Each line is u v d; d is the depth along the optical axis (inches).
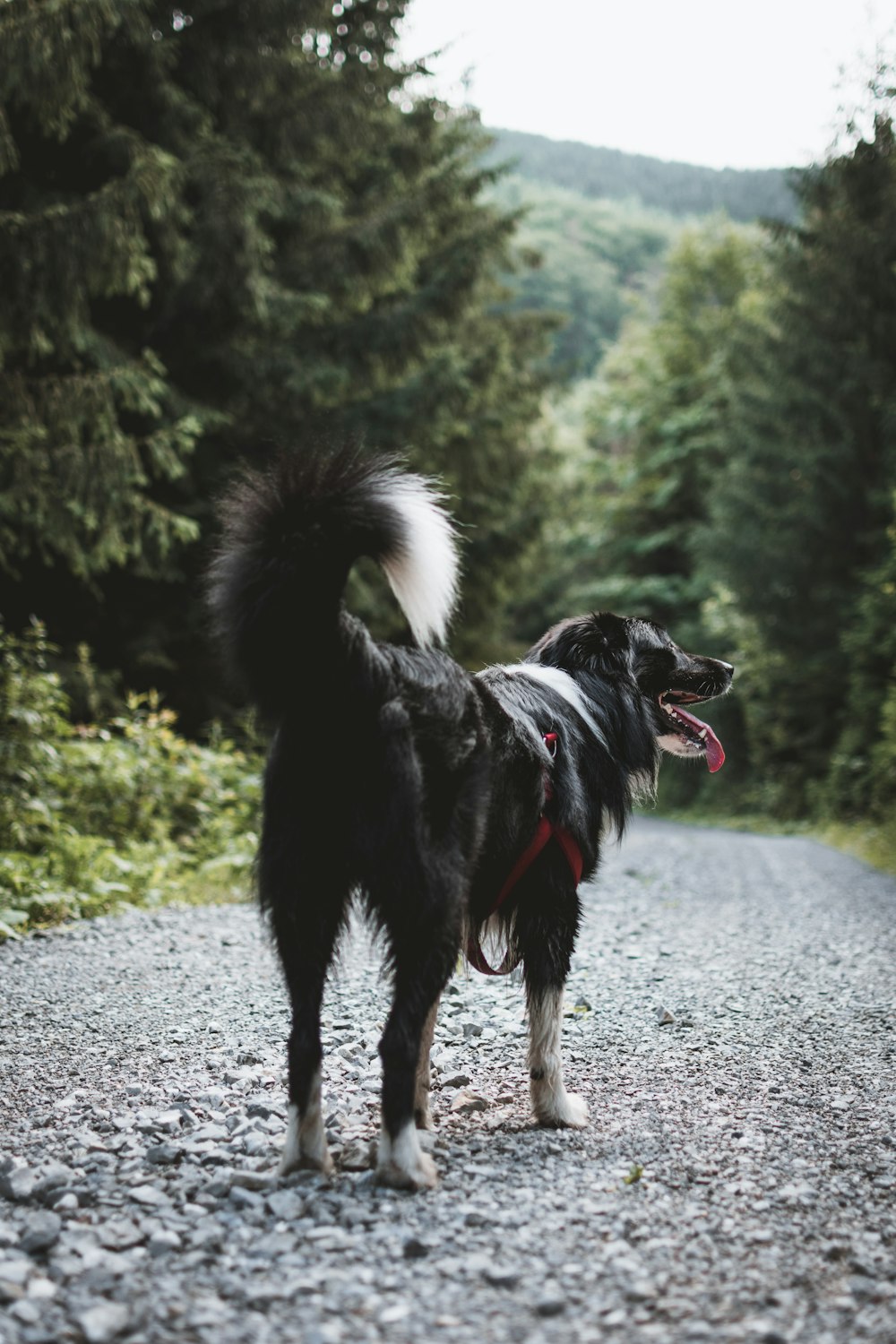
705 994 217.3
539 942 142.2
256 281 477.4
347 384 555.8
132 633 515.5
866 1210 113.1
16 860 286.2
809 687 893.2
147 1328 87.7
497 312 871.7
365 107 563.5
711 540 949.2
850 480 885.2
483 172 657.0
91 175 451.2
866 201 911.7
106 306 482.9
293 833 117.8
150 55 463.2
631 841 589.0
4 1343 83.5
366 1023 186.2
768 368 920.9
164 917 282.8
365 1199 112.0
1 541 395.2
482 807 125.1
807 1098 152.3
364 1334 86.8
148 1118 135.3
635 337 1793.8
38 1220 104.3
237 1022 185.8
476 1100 147.4
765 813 924.0
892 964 248.8
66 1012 189.3
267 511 115.5
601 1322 89.0
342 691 116.3
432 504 122.9
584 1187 117.3
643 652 168.6
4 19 332.5
